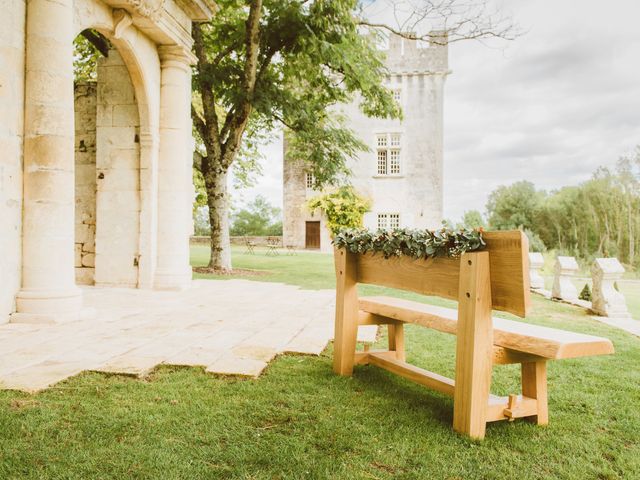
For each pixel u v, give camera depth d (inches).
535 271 411.2
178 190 322.7
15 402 97.7
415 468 74.7
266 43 427.8
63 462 72.6
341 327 123.8
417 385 117.6
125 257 316.5
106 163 318.3
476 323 85.8
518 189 2042.3
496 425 92.9
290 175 1103.0
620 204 1664.6
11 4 192.5
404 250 104.6
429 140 1053.8
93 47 462.9
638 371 135.2
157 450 77.0
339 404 101.5
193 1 318.0
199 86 437.1
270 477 70.3
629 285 707.4
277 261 667.4
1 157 187.8
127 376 118.6
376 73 471.8
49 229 199.6
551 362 145.3
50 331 174.7
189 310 228.5
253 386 111.8
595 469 75.1
